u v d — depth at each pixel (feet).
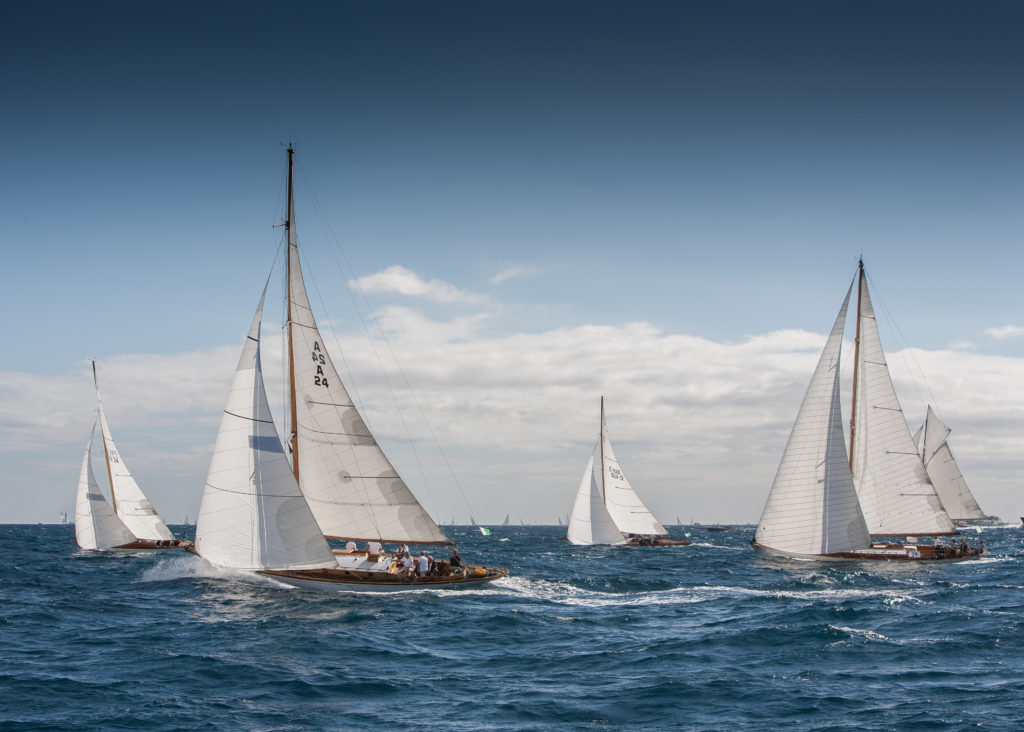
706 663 78.43
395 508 134.51
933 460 351.25
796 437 181.06
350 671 75.77
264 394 120.26
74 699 65.41
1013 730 57.36
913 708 62.95
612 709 63.72
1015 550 284.82
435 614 106.52
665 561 232.94
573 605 117.39
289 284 132.57
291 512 119.75
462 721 60.80
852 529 179.42
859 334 195.21
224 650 83.92
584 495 289.74
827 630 92.27
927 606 111.65
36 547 288.71
